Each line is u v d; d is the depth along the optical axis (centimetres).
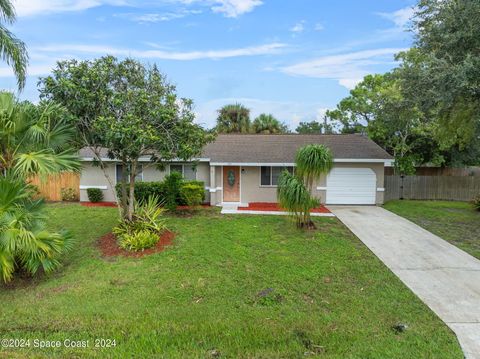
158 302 601
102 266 788
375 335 485
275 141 1898
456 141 1672
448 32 1094
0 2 955
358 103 2762
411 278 723
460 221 1281
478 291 656
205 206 1588
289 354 435
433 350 446
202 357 429
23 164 677
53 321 527
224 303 596
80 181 1689
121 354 434
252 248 915
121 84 948
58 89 853
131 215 1021
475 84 1063
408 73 1243
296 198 1086
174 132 959
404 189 1958
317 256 857
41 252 693
